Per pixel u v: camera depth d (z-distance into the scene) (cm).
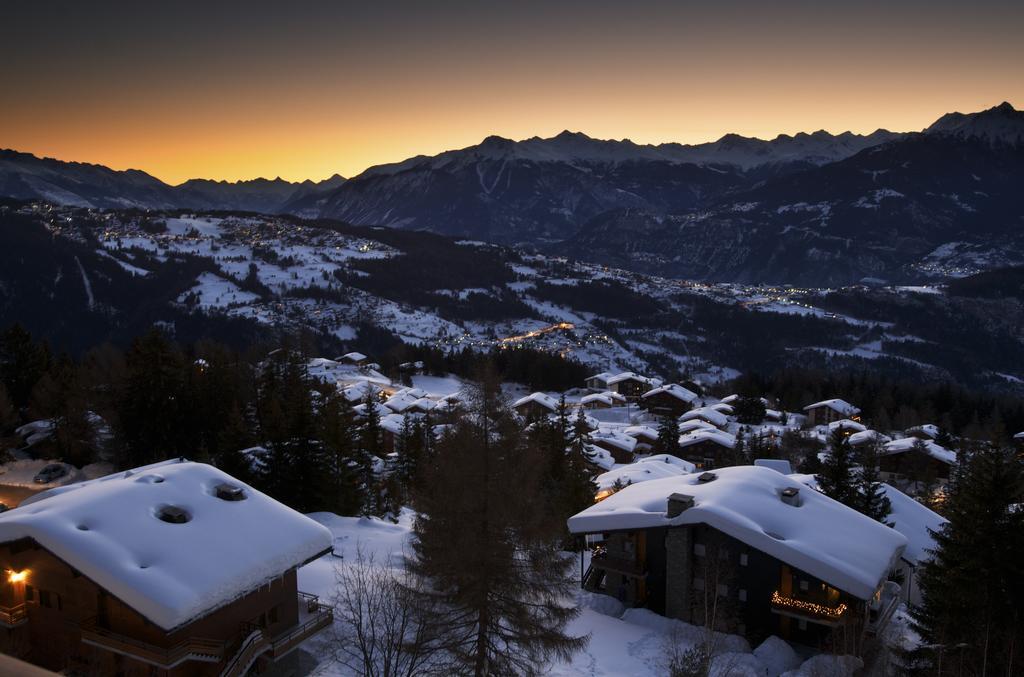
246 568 2622
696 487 3850
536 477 2558
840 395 15738
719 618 3412
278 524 2920
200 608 2408
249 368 9225
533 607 2483
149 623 2344
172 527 2700
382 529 4775
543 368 18112
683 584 3497
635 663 3077
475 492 2436
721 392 18488
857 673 2981
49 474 6806
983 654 2859
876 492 5150
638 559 3747
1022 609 3058
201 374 7762
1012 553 3105
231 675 2486
